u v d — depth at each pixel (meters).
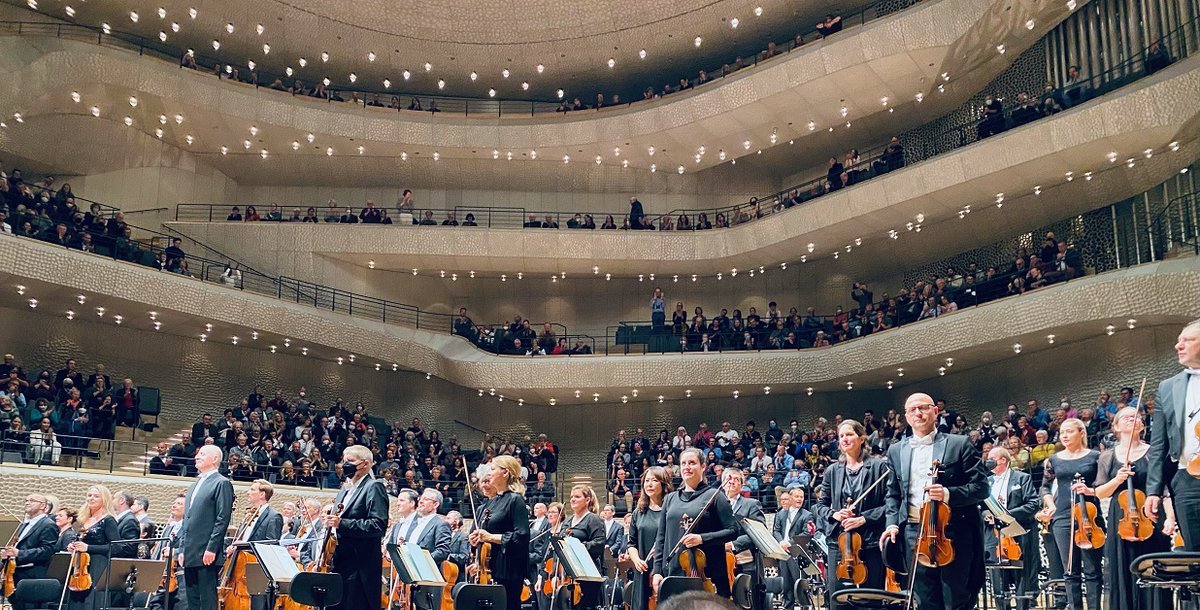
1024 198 26.44
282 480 24.31
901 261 31.05
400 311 33.38
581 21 32.03
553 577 11.21
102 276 24.64
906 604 6.76
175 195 32.12
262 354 30.75
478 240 31.83
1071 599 10.06
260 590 10.62
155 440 25.52
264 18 31.14
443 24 32.28
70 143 29.31
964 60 26.73
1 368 22.08
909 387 30.30
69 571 11.34
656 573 8.88
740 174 34.78
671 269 32.78
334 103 31.95
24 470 19.80
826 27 27.84
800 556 12.73
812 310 30.72
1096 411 20.41
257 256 31.28
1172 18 22.03
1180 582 5.85
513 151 33.00
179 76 29.05
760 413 32.41
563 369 30.84
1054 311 23.34
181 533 10.30
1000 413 27.20
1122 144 22.62
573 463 33.78
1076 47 25.06
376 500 9.34
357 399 32.38
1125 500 7.62
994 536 11.99
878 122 30.84
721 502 8.75
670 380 30.23
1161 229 22.67
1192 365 6.53
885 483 8.19
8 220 23.47
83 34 29.16
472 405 34.00
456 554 10.88
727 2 30.53
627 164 34.16
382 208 34.56
